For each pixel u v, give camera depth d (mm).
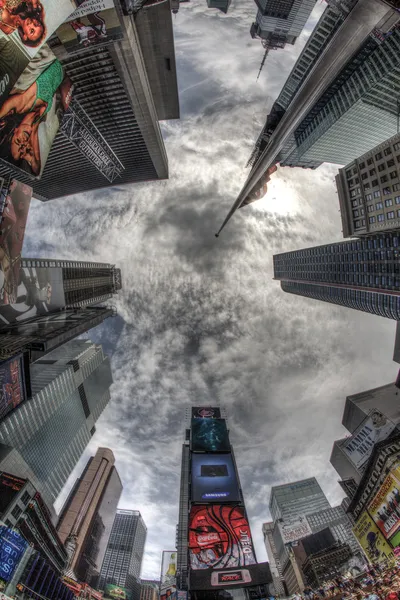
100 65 95375
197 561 80625
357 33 71125
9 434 144875
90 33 76312
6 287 68000
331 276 175500
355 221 125500
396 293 123500
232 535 86312
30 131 62344
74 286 151125
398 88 128875
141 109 117188
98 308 147375
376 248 133375
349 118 150500
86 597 168875
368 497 111812
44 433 176750
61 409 195375
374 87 129000
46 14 48125
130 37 85188
